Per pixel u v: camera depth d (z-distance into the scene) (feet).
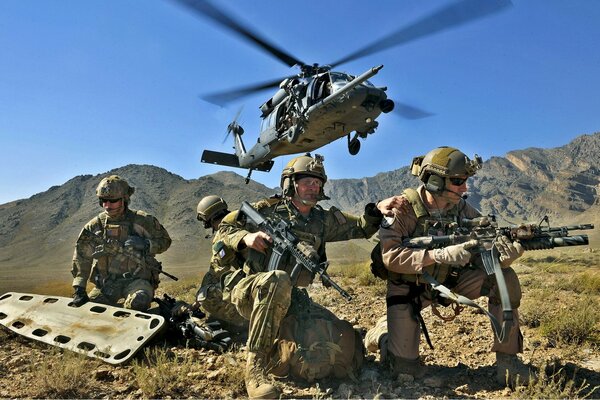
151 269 22.54
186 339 18.99
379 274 15.31
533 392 12.91
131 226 22.68
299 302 15.64
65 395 13.69
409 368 14.62
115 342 17.19
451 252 13.37
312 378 14.08
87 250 21.79
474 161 14.10
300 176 15.61
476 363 16.21
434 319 22.09
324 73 39.22
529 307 21.61
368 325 21.79
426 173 14.58
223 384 14.52
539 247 12.86
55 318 19.53
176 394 13.88
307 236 15.39
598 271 42.98
